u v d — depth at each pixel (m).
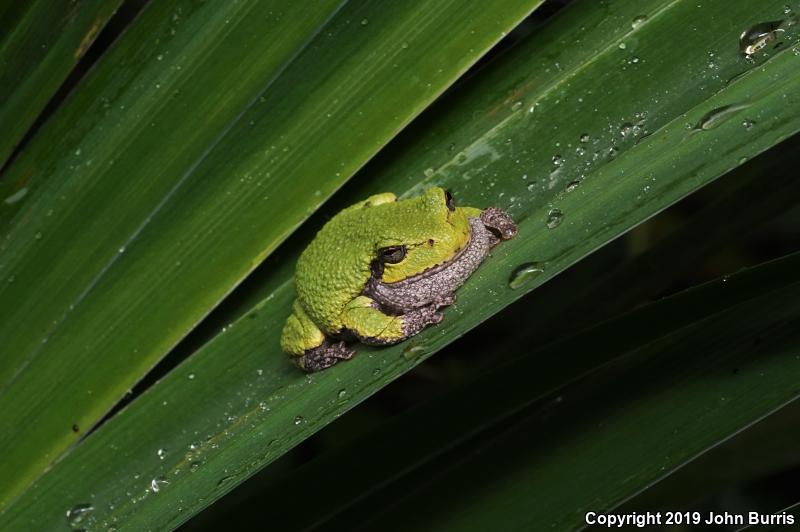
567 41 0.56
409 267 0.56
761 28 0.55
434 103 0.57
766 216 0.58
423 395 0.66
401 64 0.56
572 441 0.55
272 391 0.57
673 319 0.54
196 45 0.57
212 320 0.58
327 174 0.56
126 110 0.57
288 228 0.57
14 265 0.57
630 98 0.56
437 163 0.57
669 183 0.54
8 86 0.57
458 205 0.57
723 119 0.54
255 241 0.57
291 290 0.58
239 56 0.56
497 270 0.55
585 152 0.56
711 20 0.55
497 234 0.56
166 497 0.55
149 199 0.57
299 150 0.57
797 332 0.54
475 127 0.57
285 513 0.56
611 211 0.54
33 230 0.57
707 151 0.54
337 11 0.56
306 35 0.56
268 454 0.54
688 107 0.55
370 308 0.56
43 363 0.57
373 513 0.55
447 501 0.55
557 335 0.59
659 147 0.54
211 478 0.55
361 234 0.57
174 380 0.57
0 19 0.56
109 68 0.57
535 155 0.56
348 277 0.56
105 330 0.57
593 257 0.65
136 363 0.57
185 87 0.57
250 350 0.57
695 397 0.54
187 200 0.57
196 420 0.57
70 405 0.57
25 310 0.57
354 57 0.56
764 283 0.54
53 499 0.56
